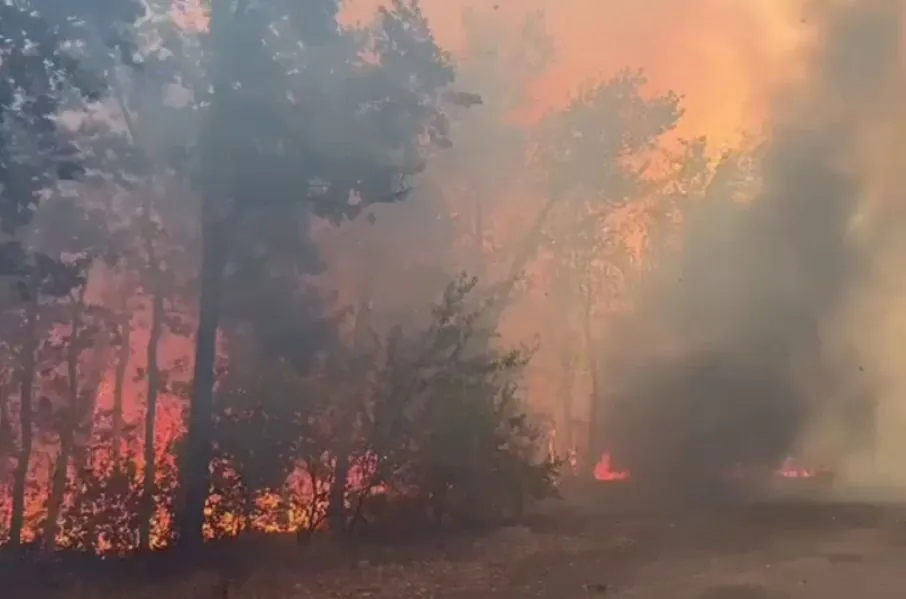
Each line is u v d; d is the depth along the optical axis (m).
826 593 5.67
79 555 6.35
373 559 6.48
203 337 6.94
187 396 6.93
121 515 6.56
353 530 6.86
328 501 6.91
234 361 7.00
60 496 6.57
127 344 6.95
